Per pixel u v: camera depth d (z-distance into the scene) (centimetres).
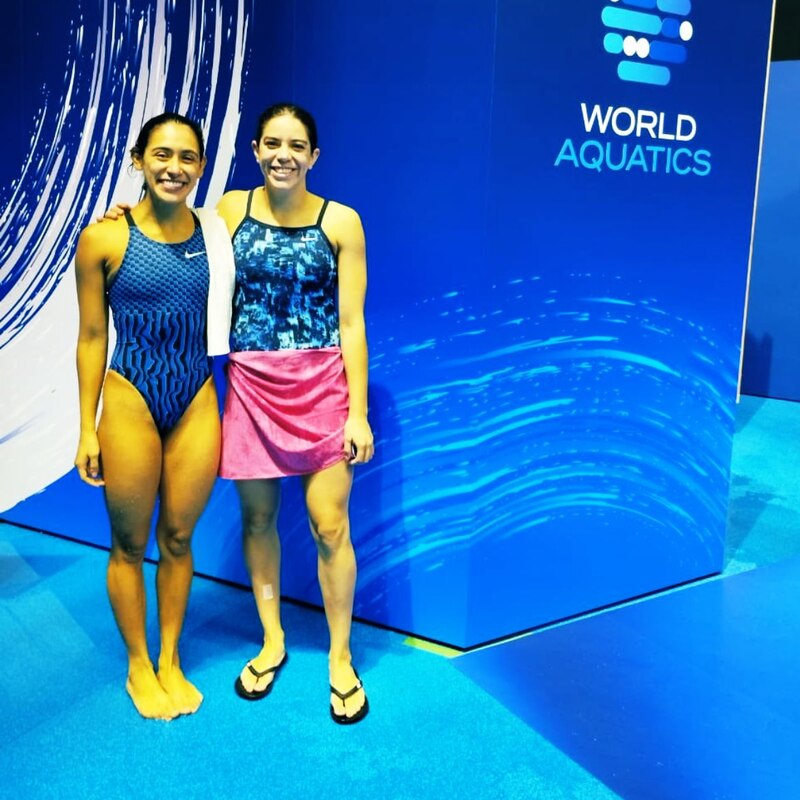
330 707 257
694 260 318
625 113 285
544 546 305
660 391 322
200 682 271
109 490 239
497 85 254
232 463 246
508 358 279
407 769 231
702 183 313
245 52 295
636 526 330
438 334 276
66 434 369
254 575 270
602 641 302
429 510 290
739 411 688
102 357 237
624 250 297
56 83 340
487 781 227
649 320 311
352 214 239
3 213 362
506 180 263
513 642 301
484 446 281
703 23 299
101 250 224
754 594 344
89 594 329
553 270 281
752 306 737
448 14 255
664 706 263
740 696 270
